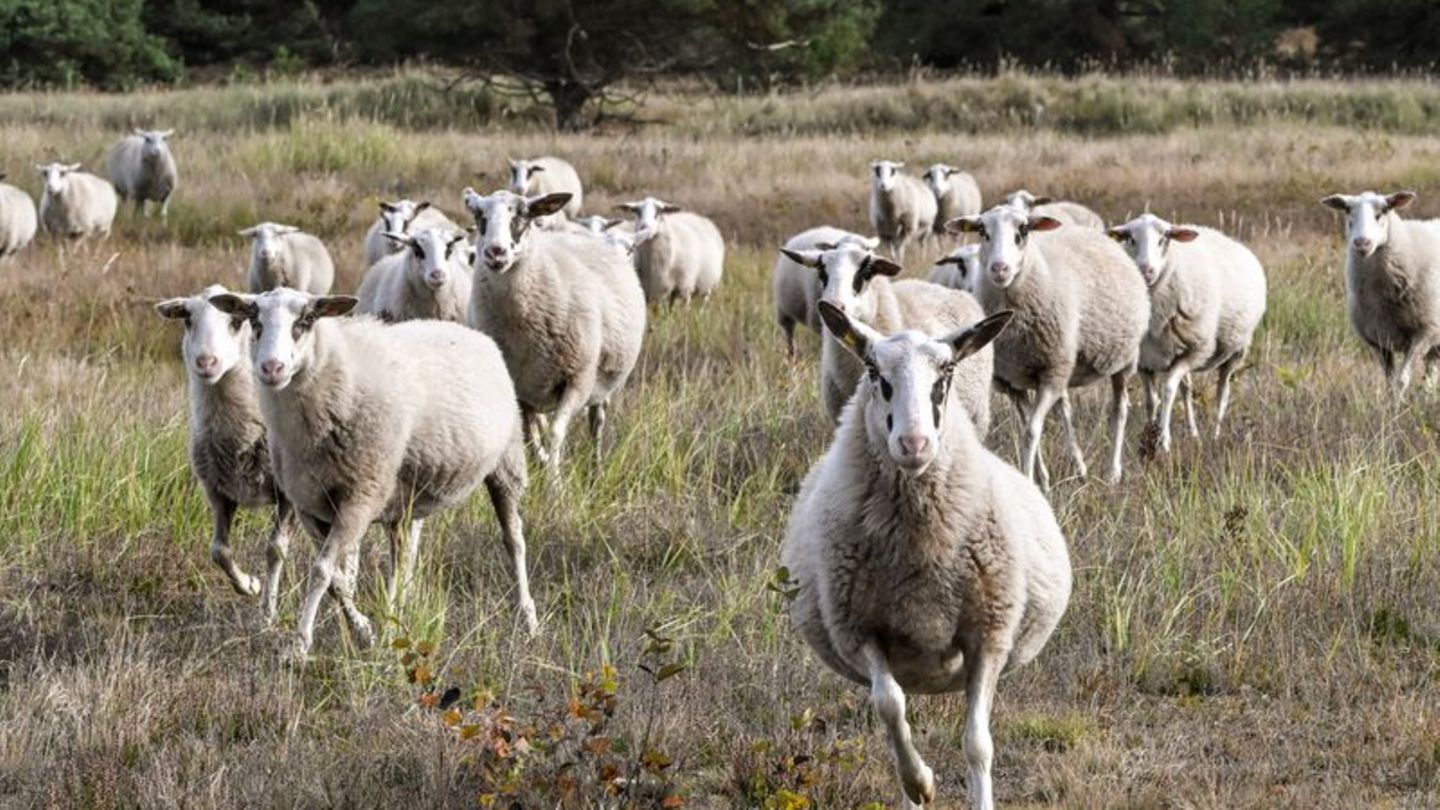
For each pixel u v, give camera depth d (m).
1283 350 39.31
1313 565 23.12
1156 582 22.67
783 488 28.70
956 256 30.59
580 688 17.61
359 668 20.39
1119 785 17.17
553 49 103.94
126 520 25.86
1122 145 83.00
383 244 46.06
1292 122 90.50
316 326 20.77
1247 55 125.12
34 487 26.25
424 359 22.19
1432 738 17.89
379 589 22.42
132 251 54.81
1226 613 22.06
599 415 30.88
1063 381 29.08
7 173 73.00
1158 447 29.55
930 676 16.03
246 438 22.56
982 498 15.45
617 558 24.22
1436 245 34.78
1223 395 33.94
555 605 23.22
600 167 74.75
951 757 18.19
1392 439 28.52
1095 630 21.52
